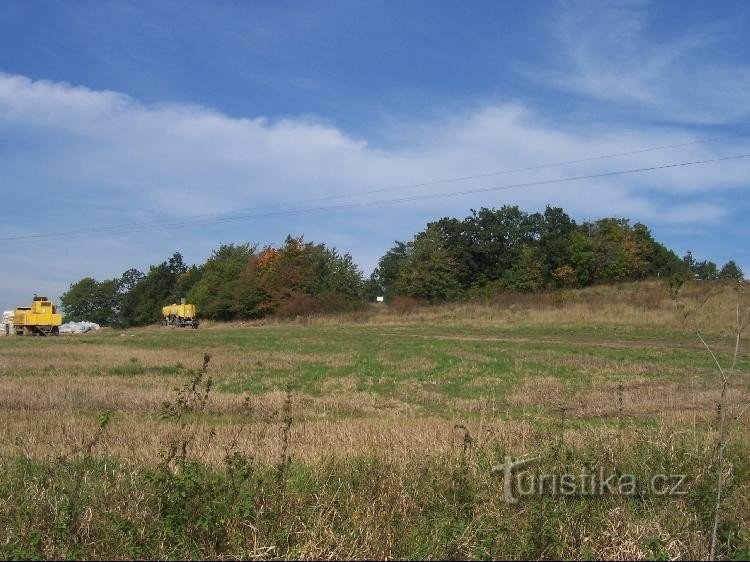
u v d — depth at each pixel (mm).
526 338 44938
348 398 19734
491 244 79688
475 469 8047
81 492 7273
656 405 17625
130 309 105062
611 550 6453
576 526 6777
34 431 13086
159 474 7039
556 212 82500
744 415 13211
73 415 15633
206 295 82438
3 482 8062
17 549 5977
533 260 76250
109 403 18031
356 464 8445
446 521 6664
